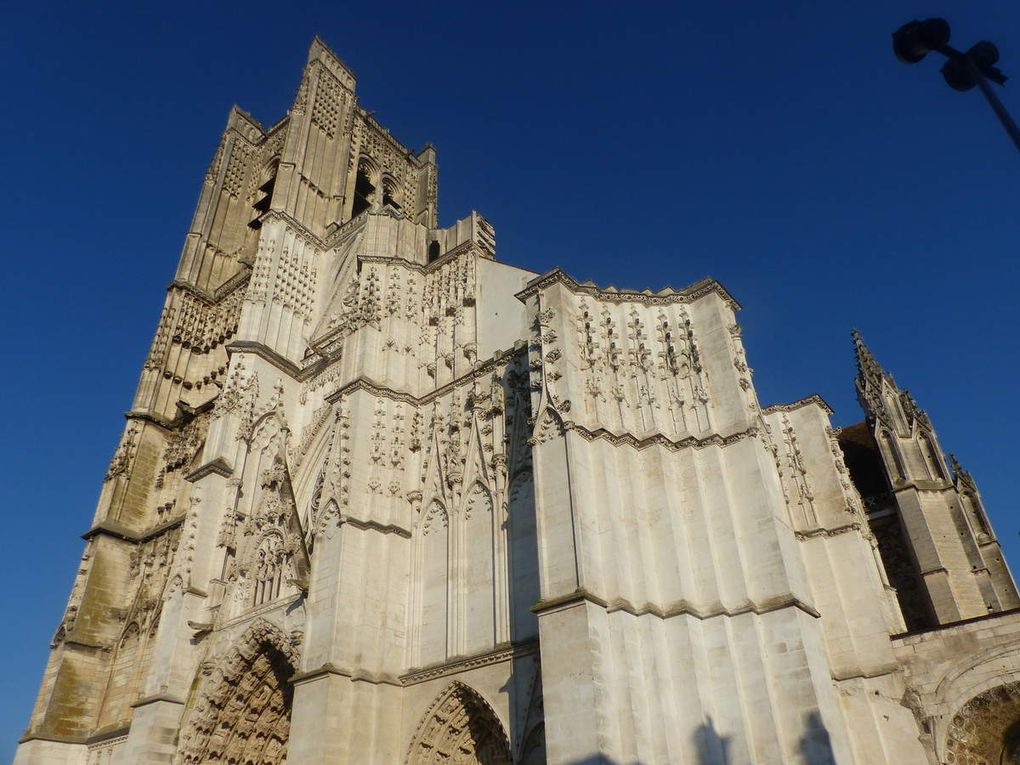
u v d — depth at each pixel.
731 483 31.12
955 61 11.84
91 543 57.28
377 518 38.00
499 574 33.91
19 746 48.62
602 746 24.36
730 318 36.25
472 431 39.34
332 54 80.44
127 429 62.88
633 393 33.69
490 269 45.66
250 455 49.84
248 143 86.19
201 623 43.19
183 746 39.22
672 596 28.48
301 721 32.09
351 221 63.62
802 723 25.61
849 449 62.28
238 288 71.06
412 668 34.66
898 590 51.38
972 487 53.25
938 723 31.95
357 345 43.53
